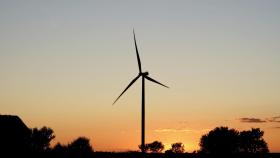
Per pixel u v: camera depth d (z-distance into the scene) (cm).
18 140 6166
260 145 12912
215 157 11544
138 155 9438
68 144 9375
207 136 12975
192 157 11450
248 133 12988
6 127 6088
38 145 10250
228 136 12762
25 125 6400
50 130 10625
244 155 12506
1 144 5947
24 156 6219
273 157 11612
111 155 9206
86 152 9206
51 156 7662
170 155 11519
